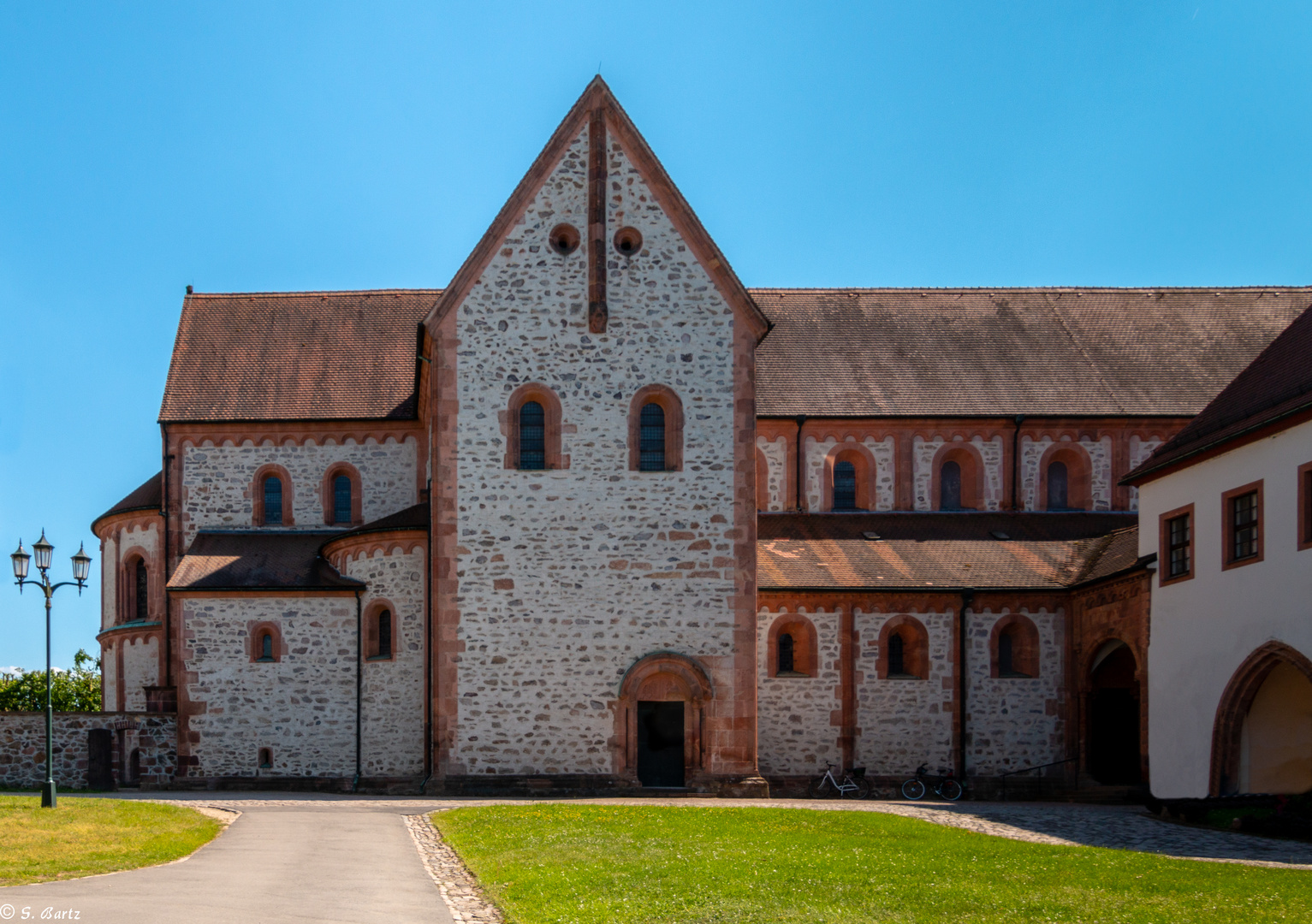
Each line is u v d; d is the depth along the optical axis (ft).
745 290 111.65
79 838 68.18
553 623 107.45
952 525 133.08
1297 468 86.48
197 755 117.60
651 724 107.86
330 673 118.52
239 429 135.33
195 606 119.34
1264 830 79.51
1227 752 93.45
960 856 66.28
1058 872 61.05
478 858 65.67
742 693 107.45
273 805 92.94
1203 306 152.87
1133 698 122.83
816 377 139.44
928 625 121.39
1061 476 138.31
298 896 53.67
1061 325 149.59
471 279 110.73
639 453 109.81
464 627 107.34
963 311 151.23
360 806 92.48
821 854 65.67
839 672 120.16
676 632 107.86
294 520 133.90
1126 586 110.52
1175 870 62.03
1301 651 85.20
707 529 108.88
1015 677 121.39
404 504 133.90
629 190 112.16
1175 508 102.63
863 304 151.53
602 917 50.11
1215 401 105.19
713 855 64.90
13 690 239.30
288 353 143.02
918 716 120.26
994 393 138.72
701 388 110.42
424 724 113.70
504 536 108.17
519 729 106.32
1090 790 112.27
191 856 65.62
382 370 140.56
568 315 110.63
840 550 127.13
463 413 109.40
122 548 141.90
